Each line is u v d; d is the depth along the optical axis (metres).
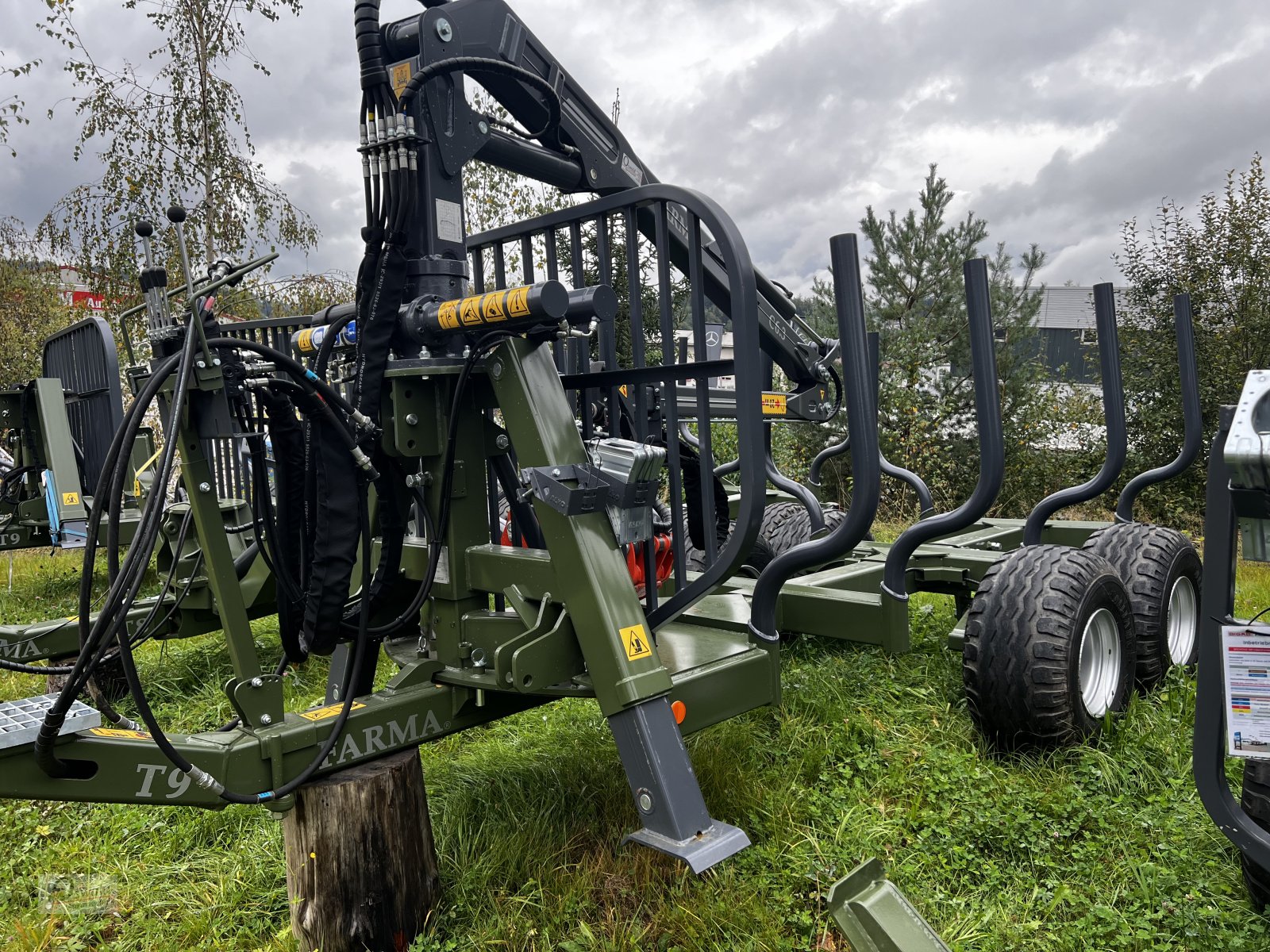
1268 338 11.70
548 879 2.49
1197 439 4.41
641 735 2.20
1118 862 2.49
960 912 2.33
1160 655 3.75
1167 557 3.87
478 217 11.55
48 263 12.24
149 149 9.83
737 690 2.65
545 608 2.36
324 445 2.27
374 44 2.42
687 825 2.15
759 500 2.46
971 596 4.36
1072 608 3.06
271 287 10.60
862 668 4.04
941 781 2.91
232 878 2.64
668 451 2.68
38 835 2.99
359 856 2.21
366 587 2.30
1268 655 1.86
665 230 2.60
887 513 11.17
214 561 2.18
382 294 2.43
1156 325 12.41
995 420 3.27
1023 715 3.02
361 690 2.79
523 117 3.27
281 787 2.14
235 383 2.07
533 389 2.44
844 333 2.62
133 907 2.59
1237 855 2.47
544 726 3.53
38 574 7.37
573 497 2.29
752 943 2.21
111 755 1.98
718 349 4.00
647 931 2.30
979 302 3.30
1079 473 11.91
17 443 5.77
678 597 2.68
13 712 2.01
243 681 2.17
